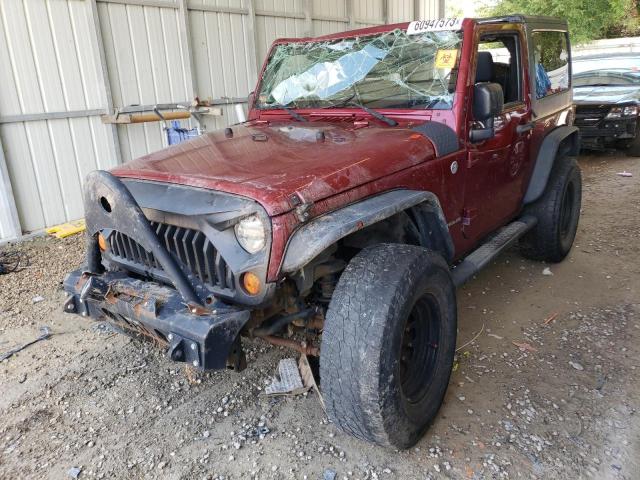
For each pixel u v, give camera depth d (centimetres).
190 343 217
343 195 238
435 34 331
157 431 275
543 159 428
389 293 221
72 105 640
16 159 604
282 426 276
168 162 279
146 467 251
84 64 643
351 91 354
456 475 239
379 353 214
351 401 221
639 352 332
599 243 525
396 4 1175
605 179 796
